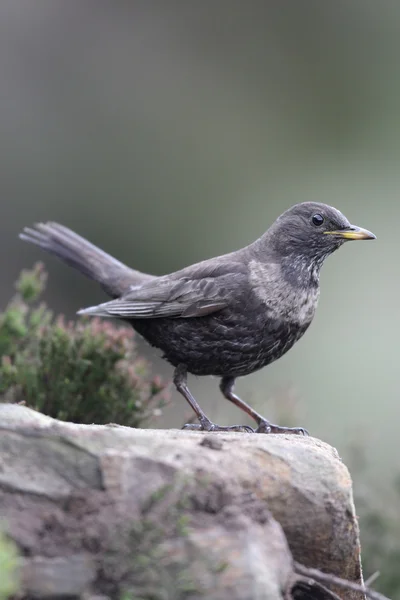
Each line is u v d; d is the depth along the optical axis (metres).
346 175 21.53
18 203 21.09
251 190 21.70
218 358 8.41
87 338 8.20
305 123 22.52
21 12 22.39
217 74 22.86
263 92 22.75
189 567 4.46
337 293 18.45
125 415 8.20
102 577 4.45
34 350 8.52
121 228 21.38
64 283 20.34
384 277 18.75
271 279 8.27
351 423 14.30
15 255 20.66
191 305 8.24
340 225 8.43
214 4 23.23
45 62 22.39
